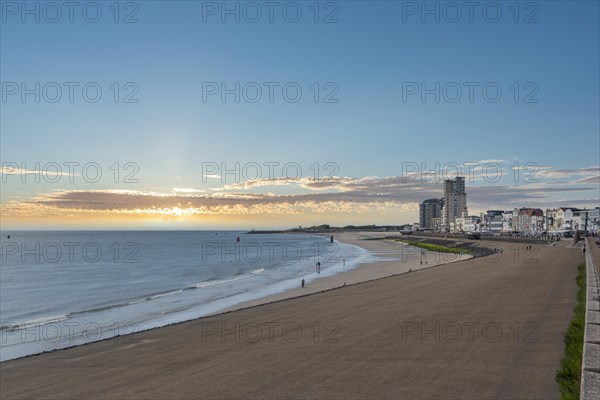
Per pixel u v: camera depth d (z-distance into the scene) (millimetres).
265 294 39375
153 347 17828
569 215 173000
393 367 11797
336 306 26031
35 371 15305
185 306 34562
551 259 53219
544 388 9539
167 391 11359
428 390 9875
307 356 13727
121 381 12867
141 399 10922
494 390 9602
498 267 45969
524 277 33906
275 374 12000
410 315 20062
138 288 49344
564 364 10594
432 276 42188
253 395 10453
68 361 16547
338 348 14500
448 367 11438
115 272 68562
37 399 11922
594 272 31219
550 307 19391
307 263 78938
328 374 11594
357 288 36688
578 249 75562
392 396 9680
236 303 34719
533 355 11992
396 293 30172
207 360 14477
